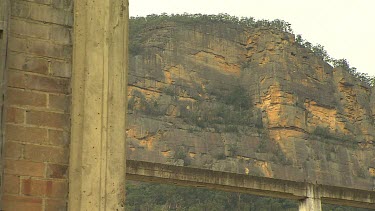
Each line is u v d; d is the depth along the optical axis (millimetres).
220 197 110562
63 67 4324
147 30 148750
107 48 4430
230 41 150625
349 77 153250
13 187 4012
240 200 111188
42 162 4121
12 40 4219
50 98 4238
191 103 139000
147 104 135625
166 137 131500
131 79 137875
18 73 4188
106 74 4387
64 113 4254
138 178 18922
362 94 153125
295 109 140625
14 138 4082
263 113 140750
